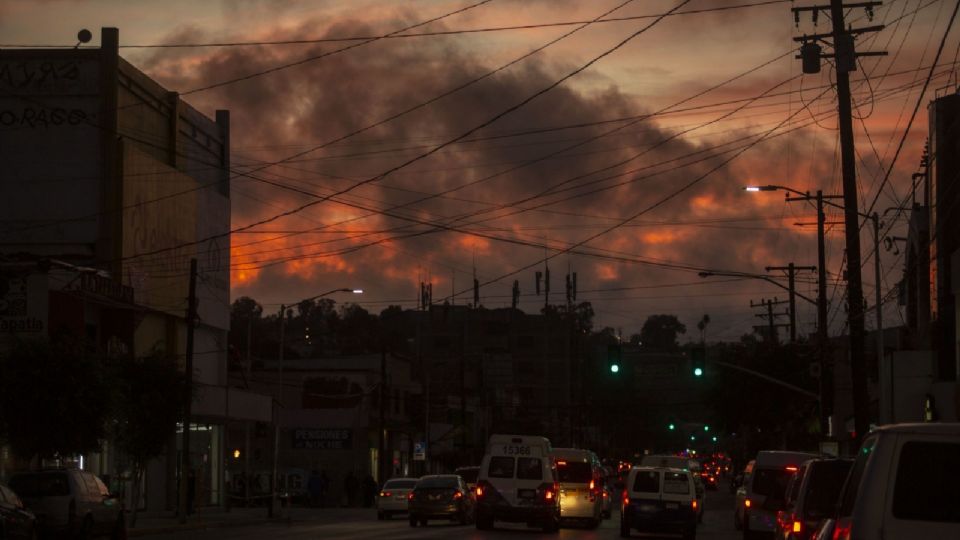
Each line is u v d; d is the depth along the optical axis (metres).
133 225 49.44
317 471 71.31
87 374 34.97
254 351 118.62
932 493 9.10
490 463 37.75
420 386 92.69
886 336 72.69
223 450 59.31
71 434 34.62
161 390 40.88
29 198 48.69
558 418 126.12
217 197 59.97
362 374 78.75
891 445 9.26
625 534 35.25
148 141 52.50
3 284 32.72
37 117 49.03
